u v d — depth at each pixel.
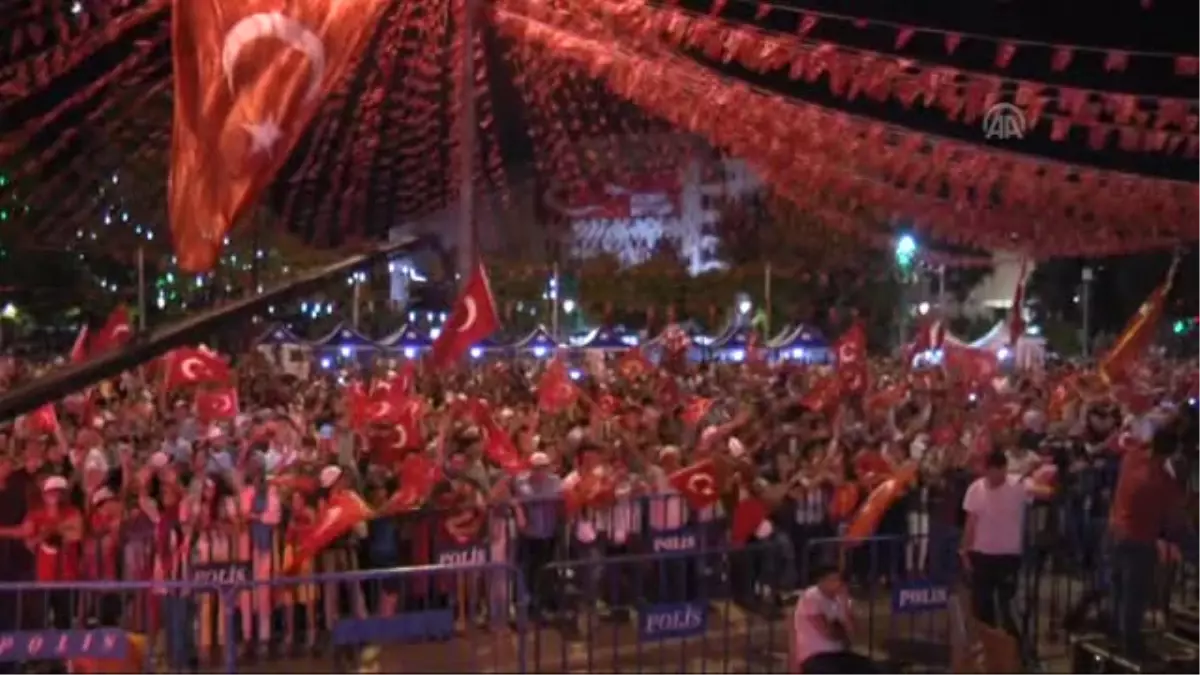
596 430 14.12
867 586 12.73
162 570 11.04
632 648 11.26
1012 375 23.62
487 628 11.48
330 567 11.17
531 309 38.94
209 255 9.25
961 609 9.09
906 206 23.19
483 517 11.74
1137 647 10.16
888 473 12.88
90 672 8.33
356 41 9.30
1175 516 11.02
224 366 14.45
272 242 26.27
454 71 16.62
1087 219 22.53
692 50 14.12
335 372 24.72
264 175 9.21
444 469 12.22
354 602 11.18
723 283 39.66
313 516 10.94
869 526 11.44
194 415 14.41
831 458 13.27
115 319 15.23
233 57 9.05
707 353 32.41
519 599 9.18
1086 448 14.71
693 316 40.50
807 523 12.70
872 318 38.94
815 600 9.35
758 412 15.93
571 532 12.10
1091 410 16.58
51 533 10.73
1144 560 10.61
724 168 40.44
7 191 17.86
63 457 11.98
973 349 23.14
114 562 10.93
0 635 8.19
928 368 23.44
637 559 10.05
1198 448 14.22
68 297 28.84
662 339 26.16
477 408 14.25
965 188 22.03
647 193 40.72
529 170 35.00
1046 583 13.84
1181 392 19.31
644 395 17.86
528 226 38.75
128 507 11.34
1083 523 13.14
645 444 14.40
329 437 13.04
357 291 30.83
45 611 10.16
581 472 12.30
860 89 12.12
